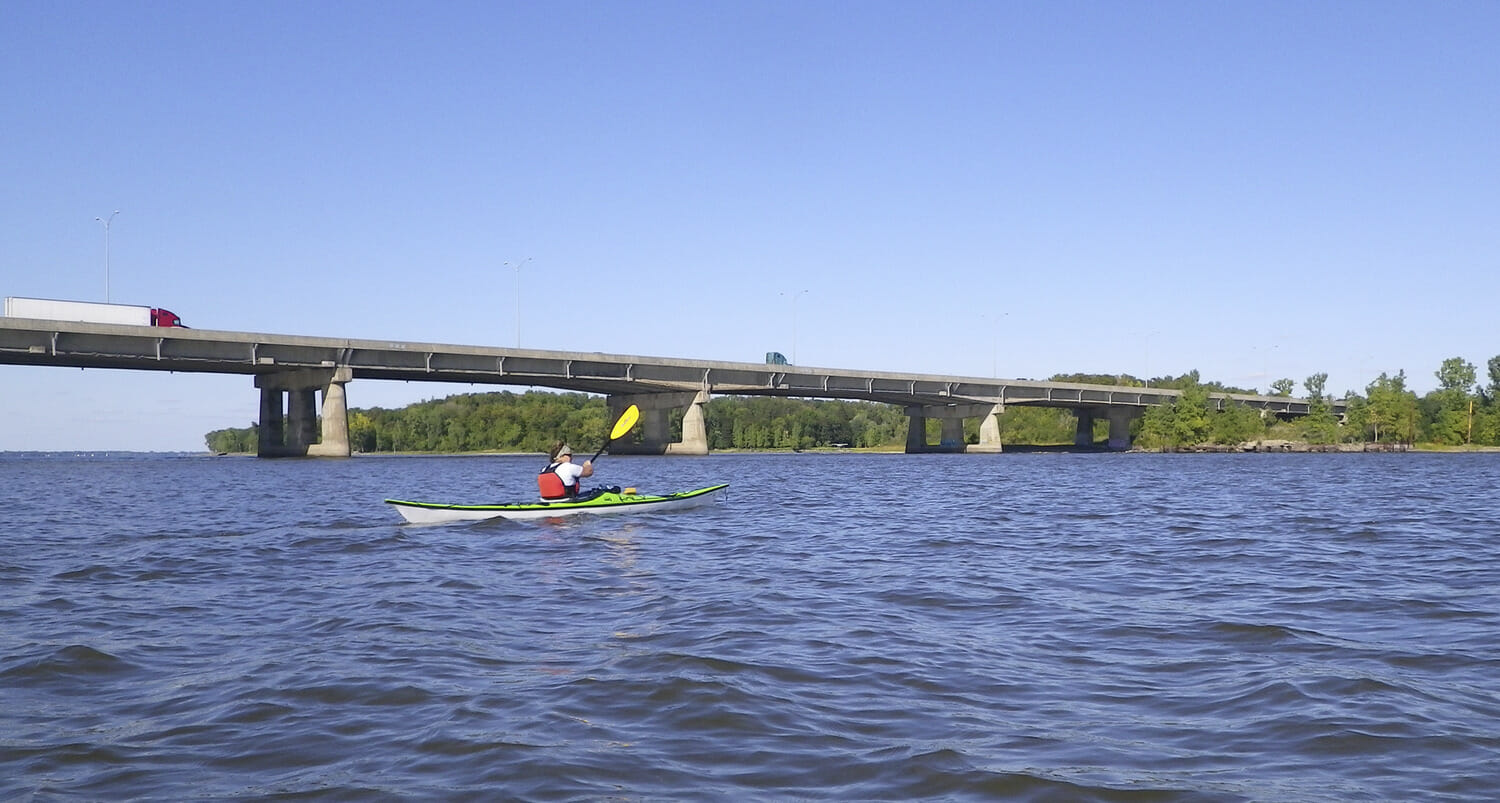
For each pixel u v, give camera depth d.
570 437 147.50
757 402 195.88
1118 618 11.32
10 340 61.91
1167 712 7.54
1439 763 6.34
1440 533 21.44
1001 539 20.42
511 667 8.96
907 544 19.44
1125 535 21.25
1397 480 50.34
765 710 7.54
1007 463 85.00
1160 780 6.09
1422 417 137.38
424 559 17.09
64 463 88.94
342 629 10.84
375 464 79.31
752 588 13.58
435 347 80.19
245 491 40.22
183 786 6.10
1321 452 127.62
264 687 8.36
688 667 8.80
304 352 76.81
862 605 12.20
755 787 6.00
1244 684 8.30
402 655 9.49
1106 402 125.25
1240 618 11.25
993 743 6.81
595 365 88.31
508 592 13.35
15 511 29.20
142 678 8.76
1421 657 9.21
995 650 9.66
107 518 26.28
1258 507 30.22
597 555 17.59
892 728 7.14
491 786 6.01
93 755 6.67
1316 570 15.43
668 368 93.81
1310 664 8.95
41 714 7.64
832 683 8.37
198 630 10.90
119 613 11.98
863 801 5.77
